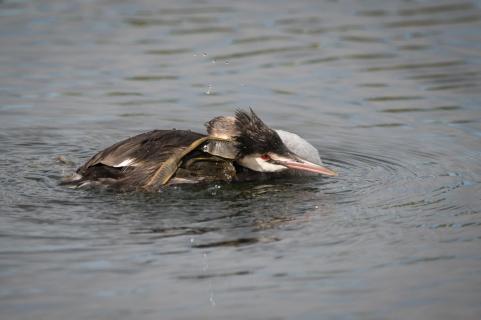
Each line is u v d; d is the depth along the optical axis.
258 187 12.30
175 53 19.78
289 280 9.39
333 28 21.52
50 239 10.23
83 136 15.20
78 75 18.50
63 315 8.62
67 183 12.09
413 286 9.30
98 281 9.30
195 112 16.59
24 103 16.89
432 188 12.34
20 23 21.70
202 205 11.42
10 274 9.40
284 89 17.83
